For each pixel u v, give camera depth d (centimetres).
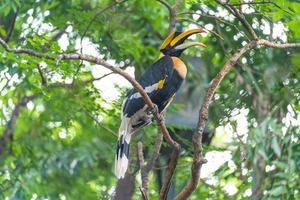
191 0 1280
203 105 930
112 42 1490
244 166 1347
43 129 1672
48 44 1113
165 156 1384
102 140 1594
